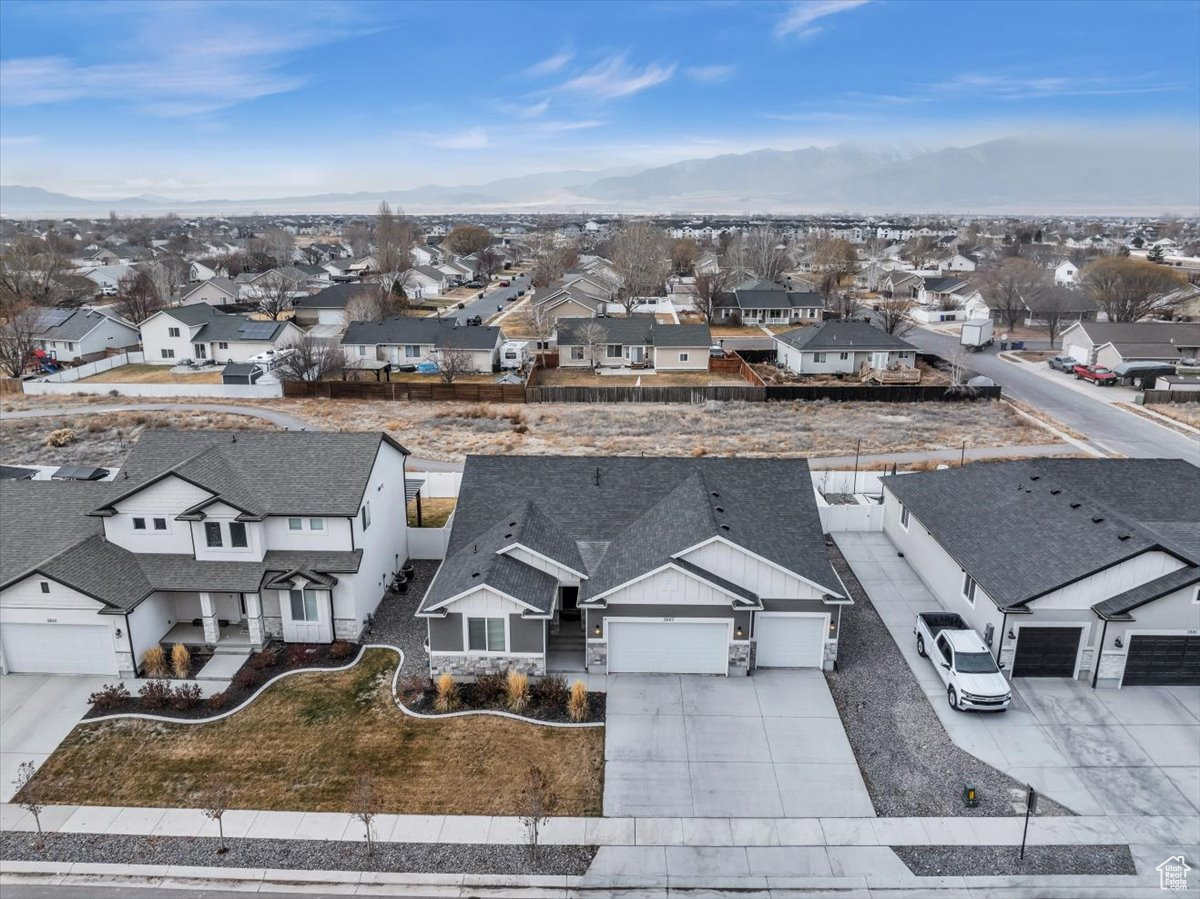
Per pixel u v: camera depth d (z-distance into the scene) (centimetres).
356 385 6194
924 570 2967
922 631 2491
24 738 2098
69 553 2409
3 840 1762
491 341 6925
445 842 1758
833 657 2403
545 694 2256
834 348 6656
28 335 7000
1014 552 2481
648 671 2398
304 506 2520
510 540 2452
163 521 2516
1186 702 2233
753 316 9281
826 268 12762
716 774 1966
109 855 1720
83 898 1611
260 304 9894
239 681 2325
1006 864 1688
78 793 1908
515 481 2827
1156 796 1880
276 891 1631
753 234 15700
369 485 2655
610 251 14025
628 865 1695
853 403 5962
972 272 13425
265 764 2006
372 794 1895
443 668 2345
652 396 6072
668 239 16288
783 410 5766
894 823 1809
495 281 13900
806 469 2841
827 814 1836
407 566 3095
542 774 1961
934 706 2233
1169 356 6462
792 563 2388
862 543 3328
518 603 2258
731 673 2383
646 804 1869
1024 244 18100
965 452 4691
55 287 9888
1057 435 5028
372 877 1664
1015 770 1970
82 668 2389
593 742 2088
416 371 6919
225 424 5462
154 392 6288
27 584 2319
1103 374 6388
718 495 2653
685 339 7012
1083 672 2327
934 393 5947
